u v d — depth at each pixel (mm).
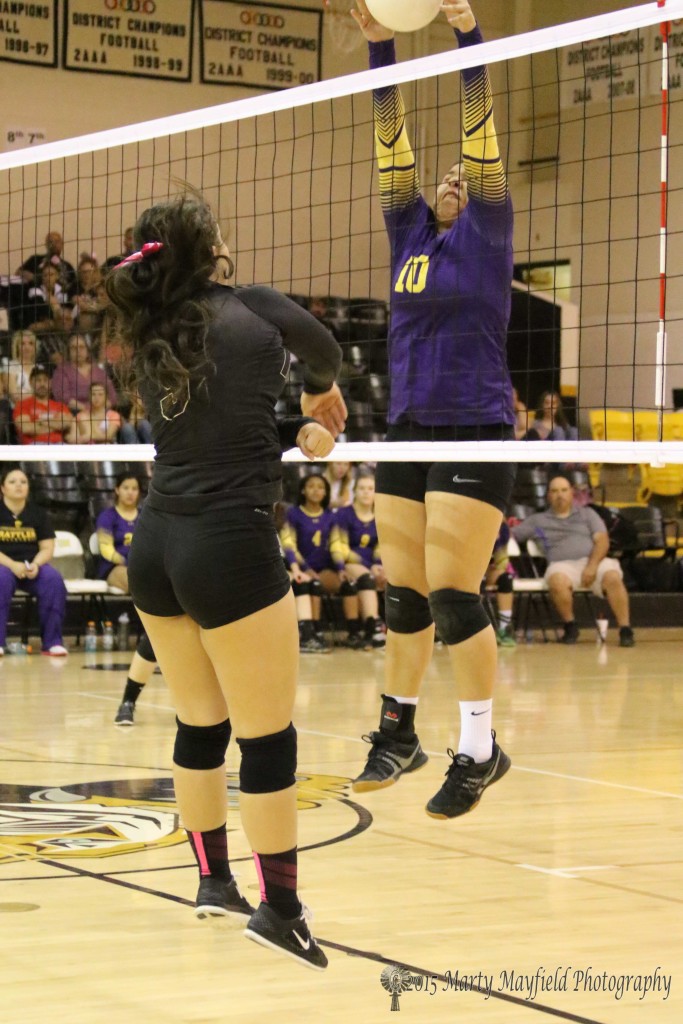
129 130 4738
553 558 12078
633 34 15031
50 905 3445
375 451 3910
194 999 2734
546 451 3781
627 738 6512
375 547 11594
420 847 4164
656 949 3115
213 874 3004
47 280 11617
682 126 14781
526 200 15898
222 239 2893
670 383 14914
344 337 13984
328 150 14859
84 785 5090
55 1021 2590
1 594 10211
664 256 4441
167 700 7914
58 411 10758
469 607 3734
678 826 4504
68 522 11383
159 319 2744
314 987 2822
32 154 5043
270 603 2736
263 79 15242
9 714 7160
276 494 2795
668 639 12562
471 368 3852
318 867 3895
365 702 7820
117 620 11367
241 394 2746
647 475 14016
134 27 14609
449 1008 2691
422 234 4051
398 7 3793
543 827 4473
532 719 7172
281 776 2770
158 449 2824
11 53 14078
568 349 14711
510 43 3744
